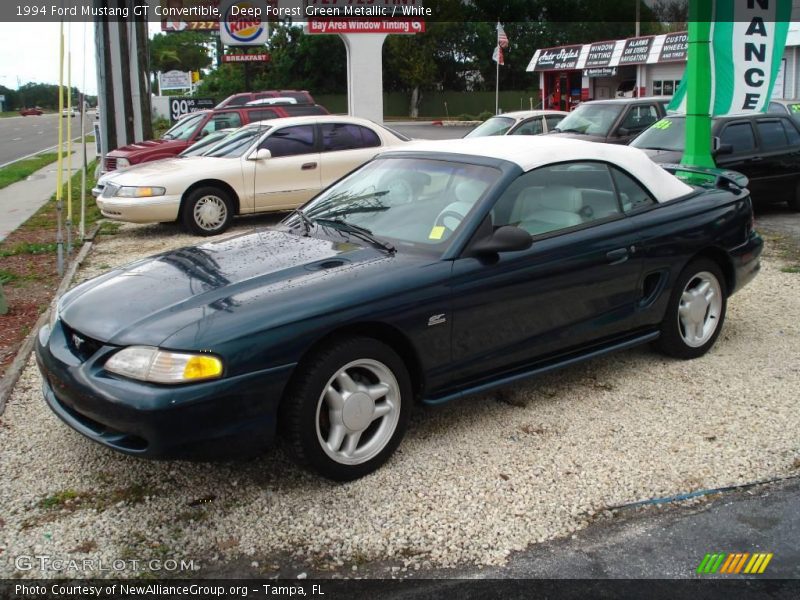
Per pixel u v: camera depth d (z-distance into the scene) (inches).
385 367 149.6
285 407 139.6
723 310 213.0
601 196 187.0
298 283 147.2
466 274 157.8
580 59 1366.9
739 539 130.4
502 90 2437.3
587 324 180.9
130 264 176.1
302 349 137.1
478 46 2340.1
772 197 434.9
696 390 189.0
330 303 141.3
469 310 158.7
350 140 451.2
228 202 421.1
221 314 136.4
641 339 194.5
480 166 176.1
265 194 427.2
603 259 179.5
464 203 167.9
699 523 135.0
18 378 203.0
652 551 127.4
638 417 175.0
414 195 178.2
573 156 183.5
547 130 585.3
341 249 164.7
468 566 124.1
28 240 414.0
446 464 155.0
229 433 132.4
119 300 148.6
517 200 170.4
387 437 152.2
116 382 132.2
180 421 128.3
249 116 591.8
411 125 1718.8
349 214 181.9
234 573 123.1
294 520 136.7
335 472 145.0
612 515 137.6
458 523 135.3
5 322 255.4
